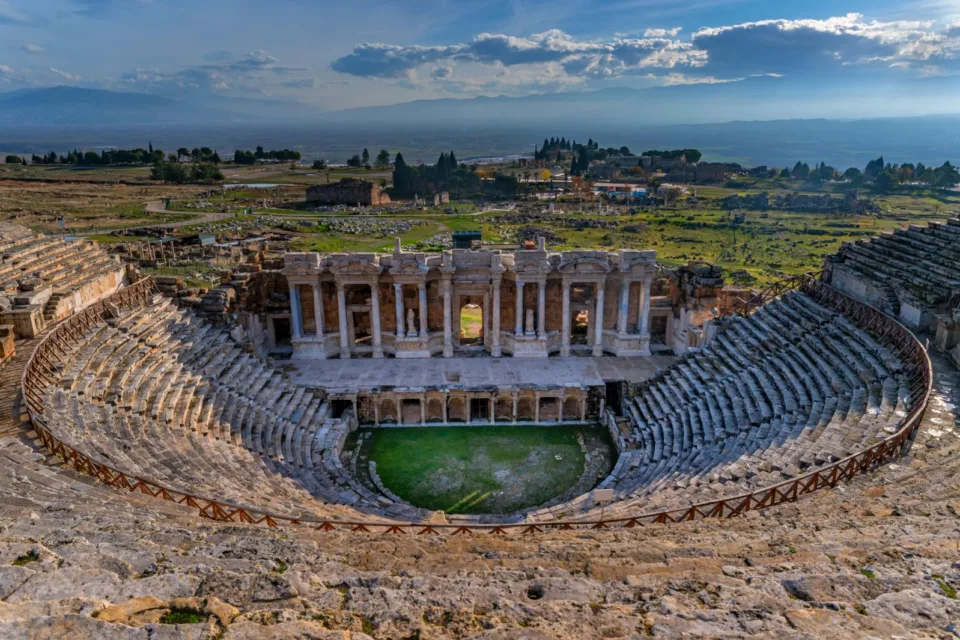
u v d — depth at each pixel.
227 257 92.38
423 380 46.84
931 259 40.78
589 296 56.34
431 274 50.56
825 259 48.81
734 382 39.28
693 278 50.56
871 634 10.59
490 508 35.47
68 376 32.09
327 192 185.25
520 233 131.38
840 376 33.88
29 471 22.52
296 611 11.47
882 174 192.50
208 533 16.34
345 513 27.78
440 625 11.30
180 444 30.81
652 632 10.84
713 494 24.78
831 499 21.16
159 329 41.97
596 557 15.63
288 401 43.09
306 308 52.81
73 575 12.25
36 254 44.72
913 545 14.98
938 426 26.52
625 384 46.28
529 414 46.31
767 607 11.79
